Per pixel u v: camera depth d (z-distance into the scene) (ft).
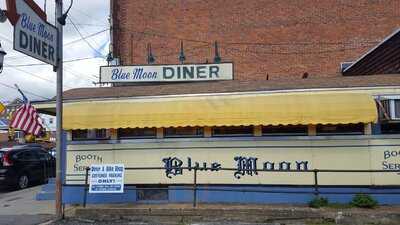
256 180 43.57
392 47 52.44
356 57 81.46
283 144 43.37
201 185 44.21
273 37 82.99
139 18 84.84
